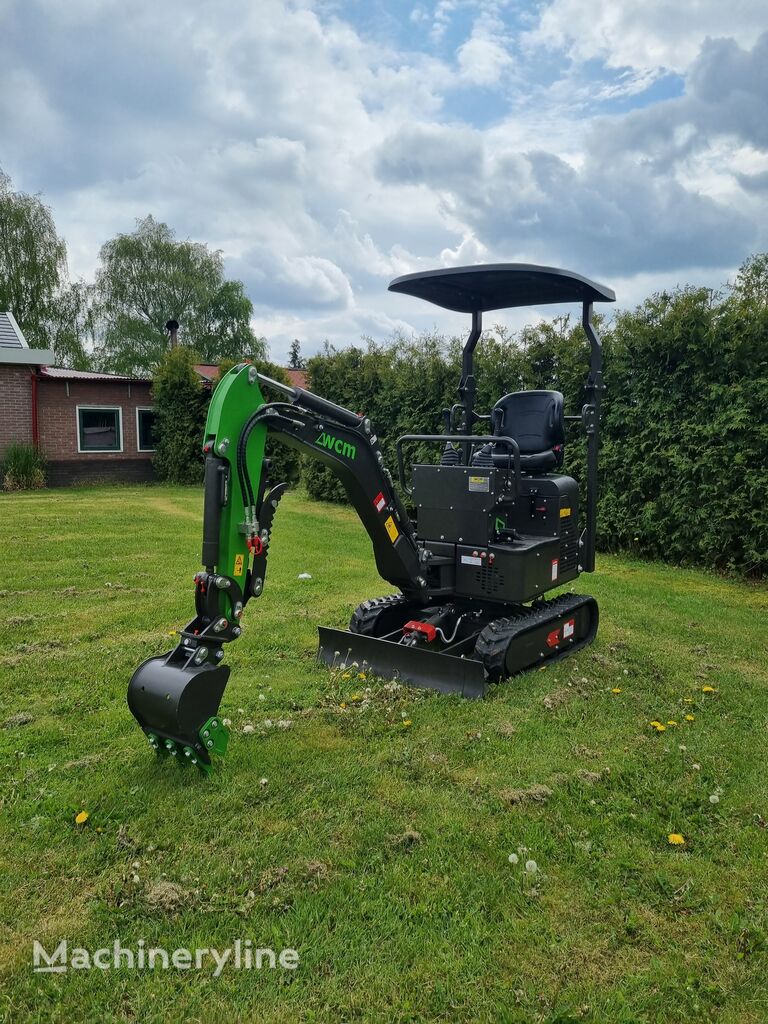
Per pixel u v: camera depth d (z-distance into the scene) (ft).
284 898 9.42
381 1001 7.88
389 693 15.98
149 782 12.14
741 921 9.12
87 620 21.67
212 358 141.49
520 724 14.67
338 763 12.92
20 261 109.91
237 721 14.56
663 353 31.63
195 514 44.32
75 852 10.32
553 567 18.25
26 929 8.86
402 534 16.72
